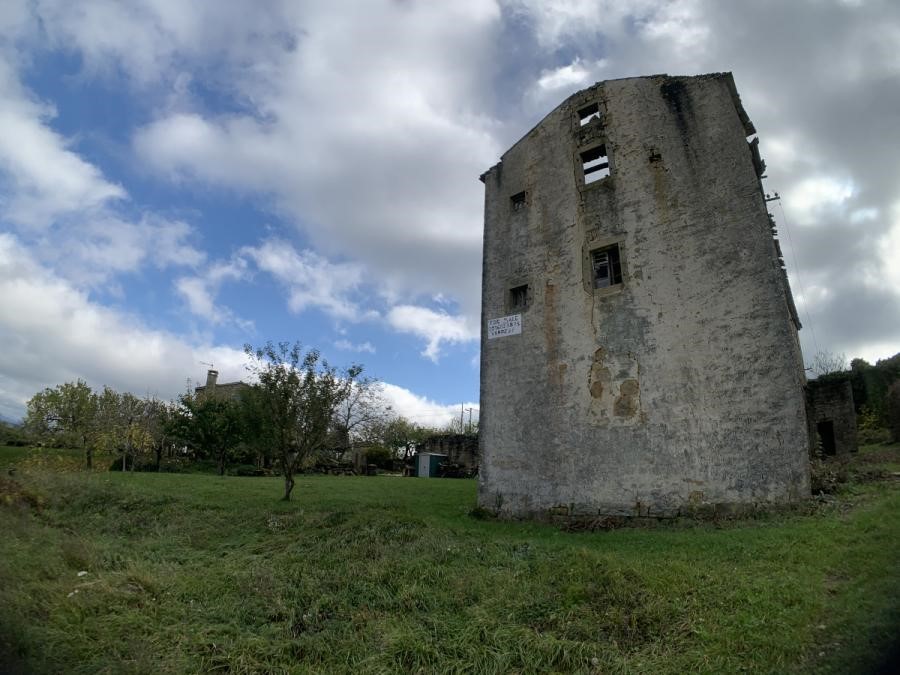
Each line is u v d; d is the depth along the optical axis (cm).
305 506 1246
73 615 577
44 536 858
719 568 675
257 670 522
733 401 1088
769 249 1114
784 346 1053
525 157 1591
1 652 485
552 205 1480
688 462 1110
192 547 932
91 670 488
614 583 643
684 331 1179
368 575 727
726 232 1177
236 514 1137
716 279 1165
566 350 1341
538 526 1188
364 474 3281
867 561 625
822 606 534
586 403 1273
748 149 1195
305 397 1413
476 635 561
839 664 434
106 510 1145
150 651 536
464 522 1229
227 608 644
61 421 2534
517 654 525
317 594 681
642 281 1265
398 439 4697
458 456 3422
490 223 1614
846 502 938
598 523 1156
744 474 1045
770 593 576
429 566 753
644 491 1145
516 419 1380
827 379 1658
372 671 511
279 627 602
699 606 575
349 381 1476
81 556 770
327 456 3139
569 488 1245
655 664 488
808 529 802
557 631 565
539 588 659
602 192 1384
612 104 1434
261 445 1486
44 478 1297
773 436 1030
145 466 2823
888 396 1972
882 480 1048
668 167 1299
